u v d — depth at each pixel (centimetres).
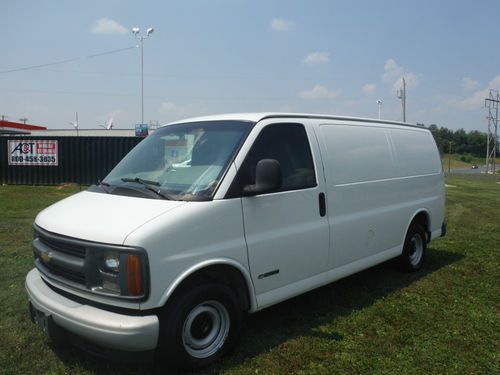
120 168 446
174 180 385
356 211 504
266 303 401
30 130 4794
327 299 524
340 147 492
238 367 364
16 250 713
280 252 409
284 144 429
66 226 347
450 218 1212
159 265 320
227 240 366
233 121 421
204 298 349
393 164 577
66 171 1864
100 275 324
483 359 388
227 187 369
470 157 13988
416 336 431
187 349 346
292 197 421
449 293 554
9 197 1439
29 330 421
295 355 386
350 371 364
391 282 593
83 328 318
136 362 324
